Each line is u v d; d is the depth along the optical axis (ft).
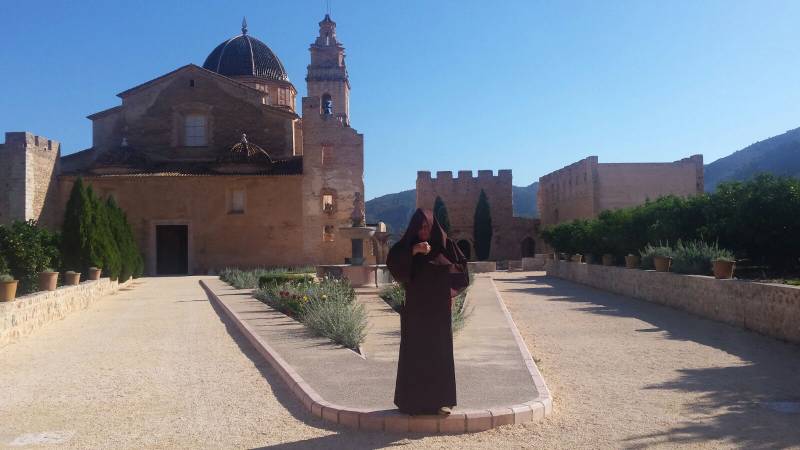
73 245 82.94
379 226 93.76
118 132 155.02
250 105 156.25
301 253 146.51
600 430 22.70
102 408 26.71
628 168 157.58
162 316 61.05
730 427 22.84
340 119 149.07
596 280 97.91
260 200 146.92
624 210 97.76
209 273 145.18
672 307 64.23
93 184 144.87
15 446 21.86
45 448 21.65
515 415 23.58
